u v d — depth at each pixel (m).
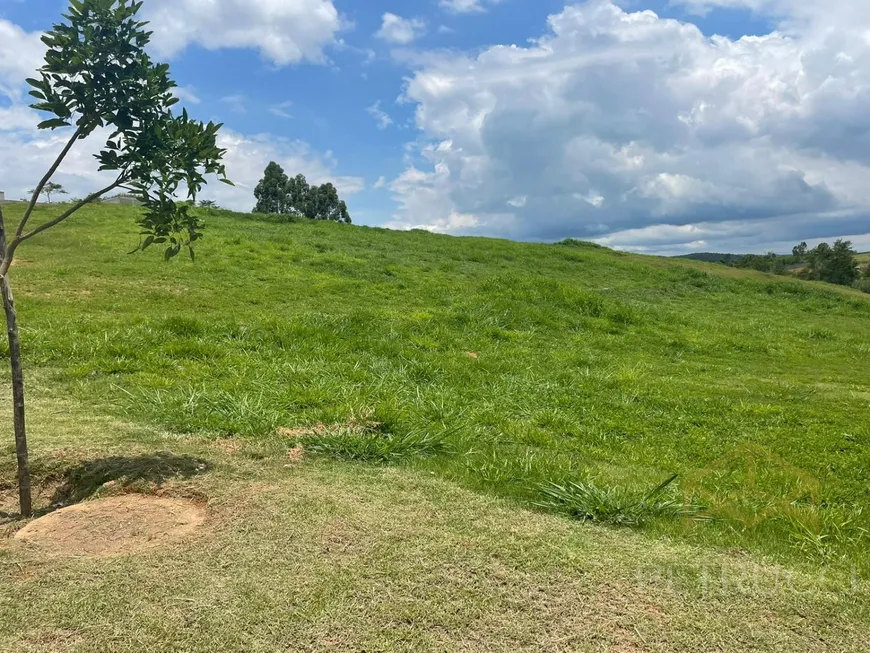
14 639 2.30
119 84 3.40
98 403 5.34
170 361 6.80
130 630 2.37
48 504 3.69
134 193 3.66
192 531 3.20
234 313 10.13
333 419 5.22
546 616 2.58
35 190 3.50
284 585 2.68
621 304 13.97
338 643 2.36
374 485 3.83
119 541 3.13
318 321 9.31
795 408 7.36
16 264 12.30
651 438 5.89
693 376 9.10
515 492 3.92
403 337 9.34
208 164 3.71
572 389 7.58
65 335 7.34
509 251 22.05
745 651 2.44
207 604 2.53
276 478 3.86
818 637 2.55
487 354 8.98
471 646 2.38
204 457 4.16
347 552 2.97
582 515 3.65
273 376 6.55
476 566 2.90
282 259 15.64
